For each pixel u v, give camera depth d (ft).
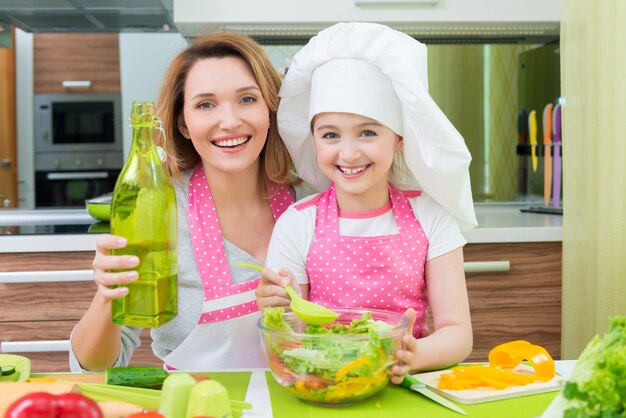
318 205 4.25
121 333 4.22
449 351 3.74
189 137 4.64
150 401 3.06
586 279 6.93
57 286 6.84
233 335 4.38
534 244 7.04
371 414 2.99
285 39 8.61
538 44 9.08
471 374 3.35
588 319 6.95
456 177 3.99
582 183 6.88
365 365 3.00
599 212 6.81
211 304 4.36
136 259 3.12
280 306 3.67
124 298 3.19
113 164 13.60
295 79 4.23
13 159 13.51
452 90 9.56
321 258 4.06
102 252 3.22
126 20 8.85
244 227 4.65
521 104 9.59
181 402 2.77
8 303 6.83
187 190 4.63
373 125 3.87
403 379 3.32
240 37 4.44
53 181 13.58
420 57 3.92
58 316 6.86
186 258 4.51
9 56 13.32
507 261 7.00
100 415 2.34
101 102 13.50
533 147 8.80
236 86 4.23
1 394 2.85
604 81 6.71
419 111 3.82
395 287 4.01
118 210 3.18
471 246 6.97
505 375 3.33
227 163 4.28
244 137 4.30
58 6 8.18
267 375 3.57
